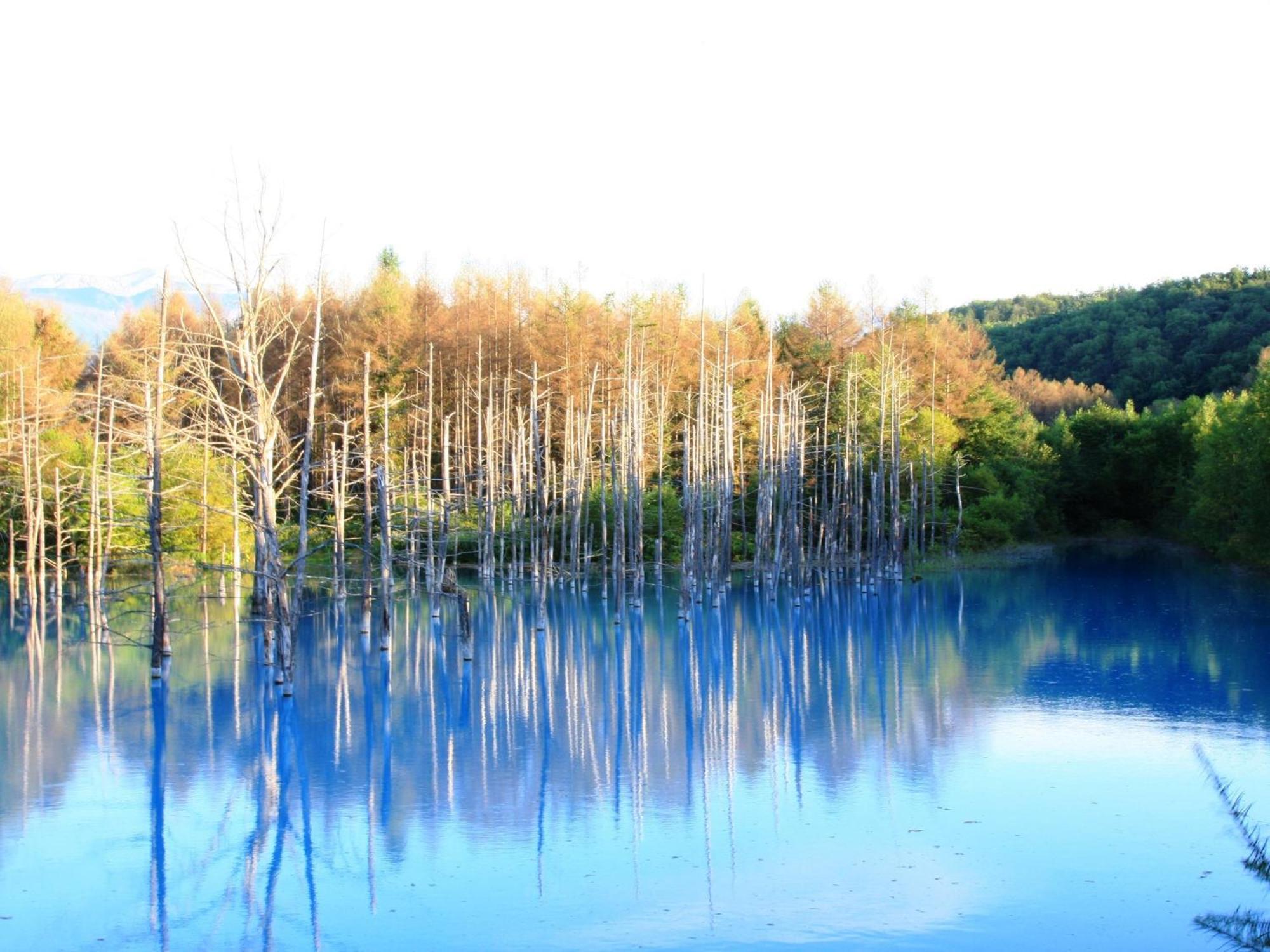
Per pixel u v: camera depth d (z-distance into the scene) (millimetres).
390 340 59562
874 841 14539
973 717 22000
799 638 34531
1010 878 13117
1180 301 100625
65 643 34250
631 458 41219
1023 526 68562
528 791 17297
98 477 37250
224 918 12445
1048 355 106938
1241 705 22500
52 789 17734
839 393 63938
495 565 51656
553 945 11516
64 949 11742
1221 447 55500
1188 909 12109
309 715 23312
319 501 56219
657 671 28891
